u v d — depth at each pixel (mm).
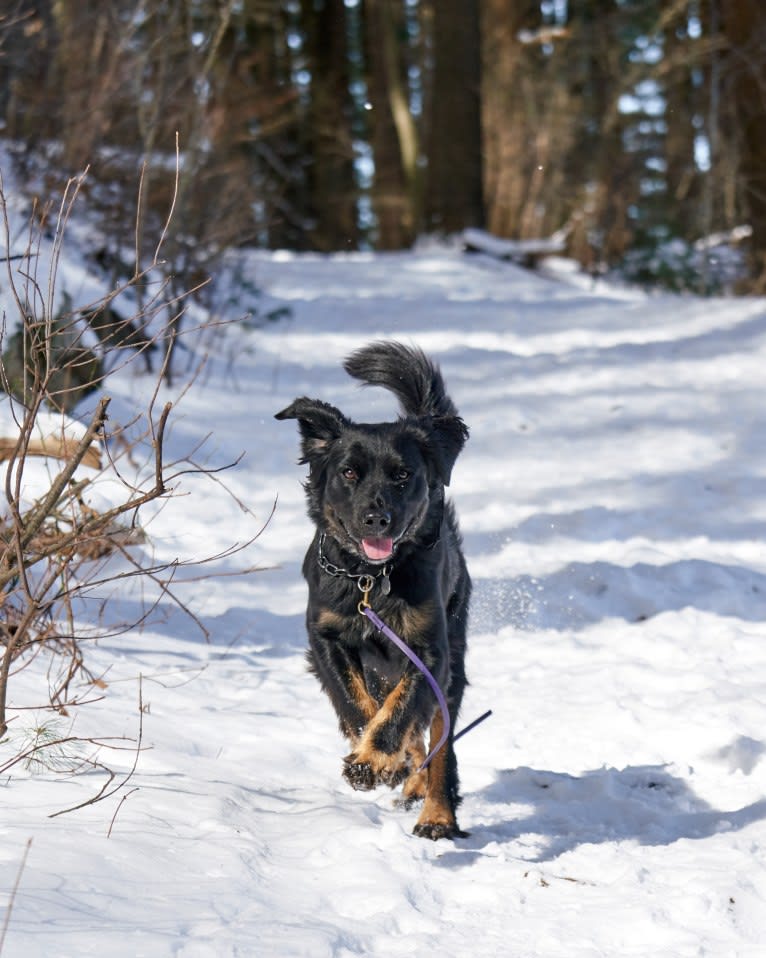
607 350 14547
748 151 19531
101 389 9242
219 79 14891
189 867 3449
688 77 28156
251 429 11359
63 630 5852
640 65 29531
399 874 3635
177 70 13281
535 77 32594
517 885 3697
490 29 32906
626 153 29297
